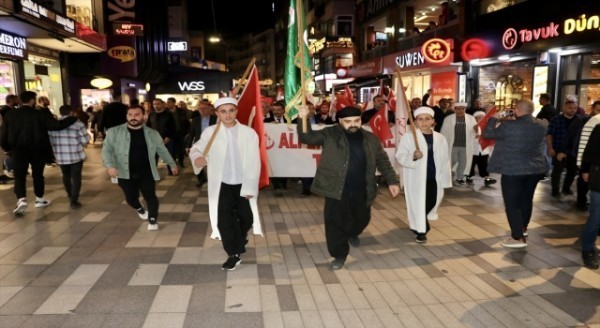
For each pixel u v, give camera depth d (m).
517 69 15.29
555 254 5.57
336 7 37.78
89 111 19.45
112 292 4.47
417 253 5.65
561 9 12.72
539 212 7.52
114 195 8.89
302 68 5.20
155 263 5.24
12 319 3.93
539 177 5.84
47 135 7.49
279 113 10.16
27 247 5.76
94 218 7.16
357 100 29.56
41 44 17.31
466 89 17.19
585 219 7.11
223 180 4.97
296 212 7.73
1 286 4.58
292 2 6.97
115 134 6.34
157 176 6.50
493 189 9.48
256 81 5.75
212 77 36.84
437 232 6.50
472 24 17.31
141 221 7.01
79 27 16.41
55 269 5.04
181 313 4.07
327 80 37.16
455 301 4.34
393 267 5.19
